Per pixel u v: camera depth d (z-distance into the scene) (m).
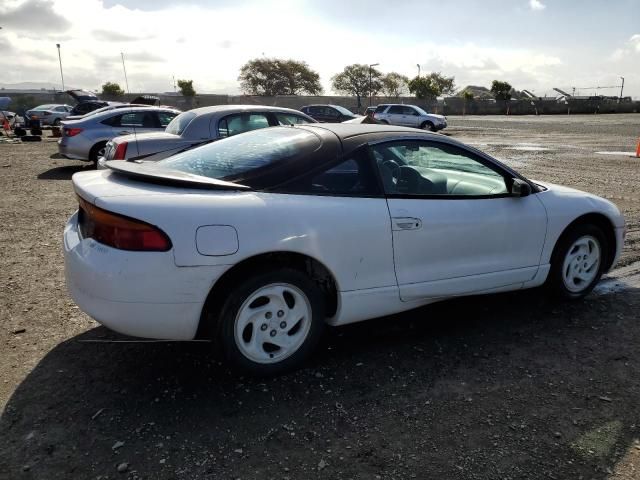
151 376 3.24
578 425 2.79
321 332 3.31
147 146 7.80
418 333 3.88
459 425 2.78
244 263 3.02
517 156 16.11
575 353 3.58
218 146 3.86
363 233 3.27
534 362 3.46
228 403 2.96
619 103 63.59
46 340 3.68
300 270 3.19
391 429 2.74
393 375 3.28
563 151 17.81
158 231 2.78
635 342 3.75
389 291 3.45
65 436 2.65
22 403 2.92
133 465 2.45
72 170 12.55
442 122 30.53
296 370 3.31
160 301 2.82
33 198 8.91
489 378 3.25
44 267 5.22
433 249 3.57
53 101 43.97
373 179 3.42
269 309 3.13
